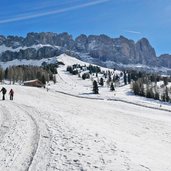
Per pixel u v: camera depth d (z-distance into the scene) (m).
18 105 38.62
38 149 16.09
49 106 42.97
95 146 17.34
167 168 14.51
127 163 14.26
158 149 20.89
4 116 27.33
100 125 28.70
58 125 23.73
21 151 15.55
